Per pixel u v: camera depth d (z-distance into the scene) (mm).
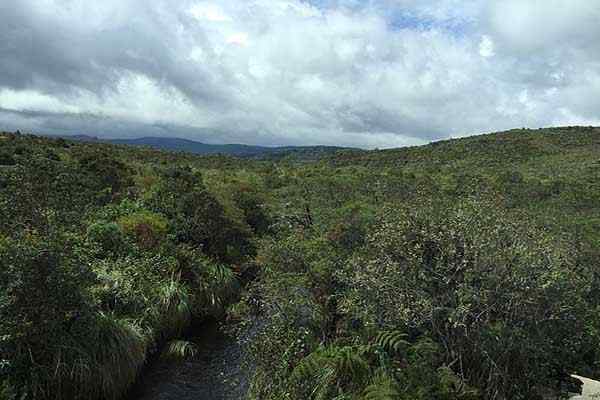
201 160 54219
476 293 6453
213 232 16078
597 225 14180
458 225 6871
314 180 32938
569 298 6832
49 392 7602
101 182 19812
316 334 8734
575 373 7211
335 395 6824
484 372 6566
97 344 8469
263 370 8109
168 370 10180
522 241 6852
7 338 7125
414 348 6832
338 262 9531
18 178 12578
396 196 15594
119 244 12625
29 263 7605
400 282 7078
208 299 13367
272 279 9555
